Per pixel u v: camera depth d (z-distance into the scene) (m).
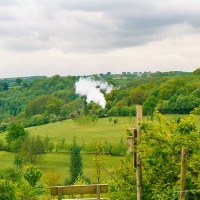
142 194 26.42
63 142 190.75
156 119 26.80
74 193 26.73
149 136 25.56
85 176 131.38
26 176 89.56
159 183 25.52
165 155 25.47
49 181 116.25
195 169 24.81
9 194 61.81
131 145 26.44
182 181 22.45
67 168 164.38
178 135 25.70
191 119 26.09
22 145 175.62
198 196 24.17
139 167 26.31
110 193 29.55
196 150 25.05
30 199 74.50
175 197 23.78
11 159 181.12
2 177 79.81
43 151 176.00
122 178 29.83
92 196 43.81
